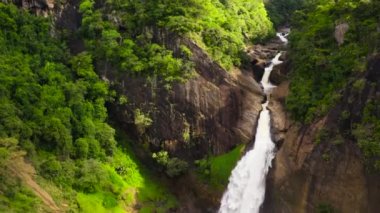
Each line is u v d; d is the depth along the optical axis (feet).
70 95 219.41
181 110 215.72
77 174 200.85
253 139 206.49
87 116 217.77
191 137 214.90
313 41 207.51
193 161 214.07
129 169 216.33
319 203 167.84
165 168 216.54
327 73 188.55
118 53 228.84
